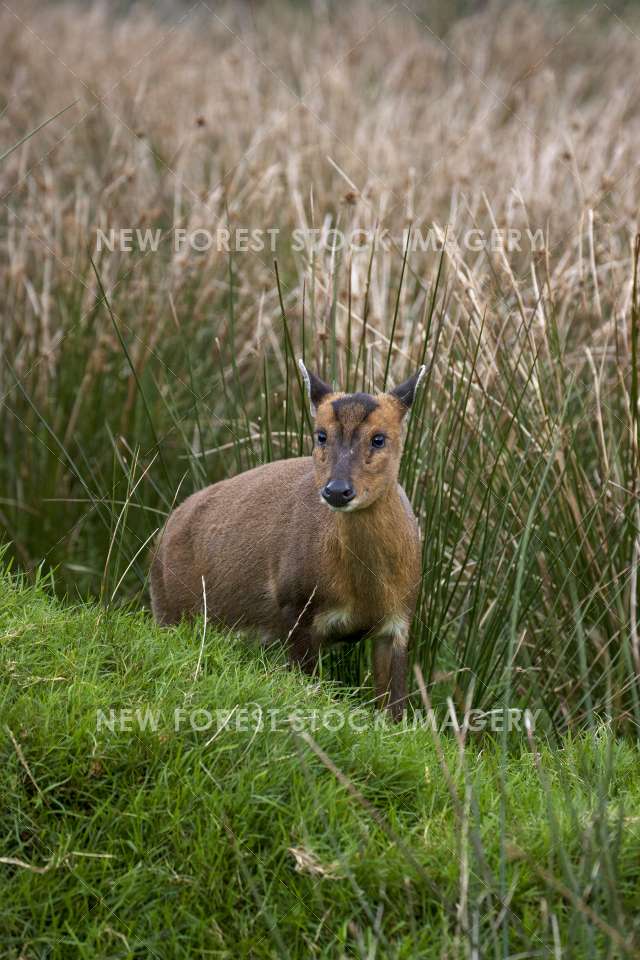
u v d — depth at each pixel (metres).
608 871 6.25
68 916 6.41
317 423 8.76
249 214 14.89
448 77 24.36
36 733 7.07
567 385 10.93
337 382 11.04
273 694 7.88
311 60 23.73
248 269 14.41
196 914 6.46
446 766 7.45
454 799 6.77
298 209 13.80
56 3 31.36
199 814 6.84
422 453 10.42
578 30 27.48
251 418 12.52
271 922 6.22
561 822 7.08
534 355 10.78
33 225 14.78
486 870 6.33
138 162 16.72
